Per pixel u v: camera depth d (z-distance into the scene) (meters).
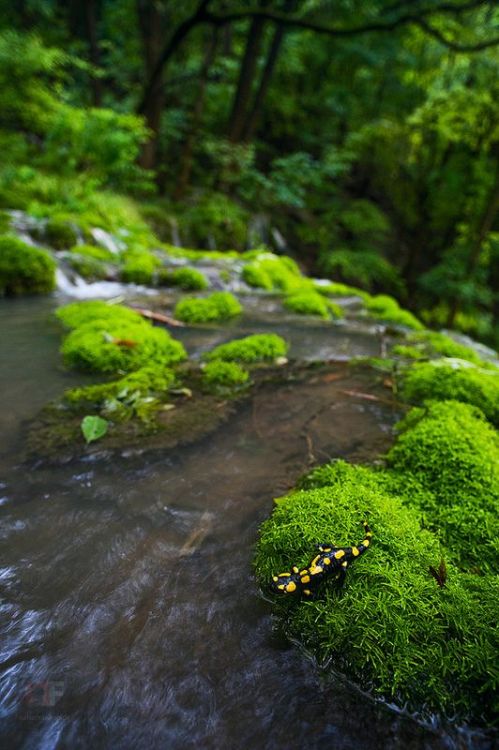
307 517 2.21
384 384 4.29
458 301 13.77
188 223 13.28
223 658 1.77
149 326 5.26
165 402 3.70
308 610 1.85
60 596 1.99
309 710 1.60
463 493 2.50
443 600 1.82
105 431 3.19
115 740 1.50
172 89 16.94
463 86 14.27
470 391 3.81
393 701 1.60
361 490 2.43
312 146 19.66
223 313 6.47
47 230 8.12
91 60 13.40
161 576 2.12
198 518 2.49
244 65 13.89
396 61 16.91
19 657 1.73
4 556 2.17
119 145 10.34
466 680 1.60
